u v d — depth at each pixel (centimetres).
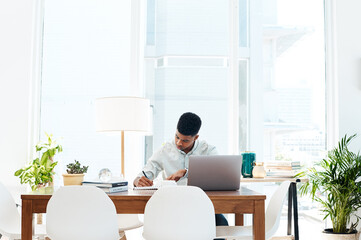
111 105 346
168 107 440
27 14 417
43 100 431
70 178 279
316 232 436
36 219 388
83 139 432
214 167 276
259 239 251
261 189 437
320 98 457
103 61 437
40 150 409
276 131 450
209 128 441
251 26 453
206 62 445
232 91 443
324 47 459
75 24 437
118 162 433
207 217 237
